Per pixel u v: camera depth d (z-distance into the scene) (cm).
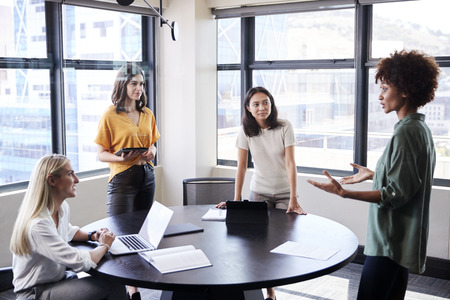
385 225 254
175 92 570
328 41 521
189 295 299
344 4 494
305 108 544
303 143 550
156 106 578
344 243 296
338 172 531
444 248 464
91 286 274
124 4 336
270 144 383
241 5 548
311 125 543
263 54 563
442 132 474
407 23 479
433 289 442
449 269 461
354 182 305
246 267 259
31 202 276
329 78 525
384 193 246
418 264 252
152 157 423
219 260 270
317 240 302
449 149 472
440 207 462
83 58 504
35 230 268
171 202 594
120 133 418
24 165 468
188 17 550
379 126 505
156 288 242
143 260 273
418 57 249
